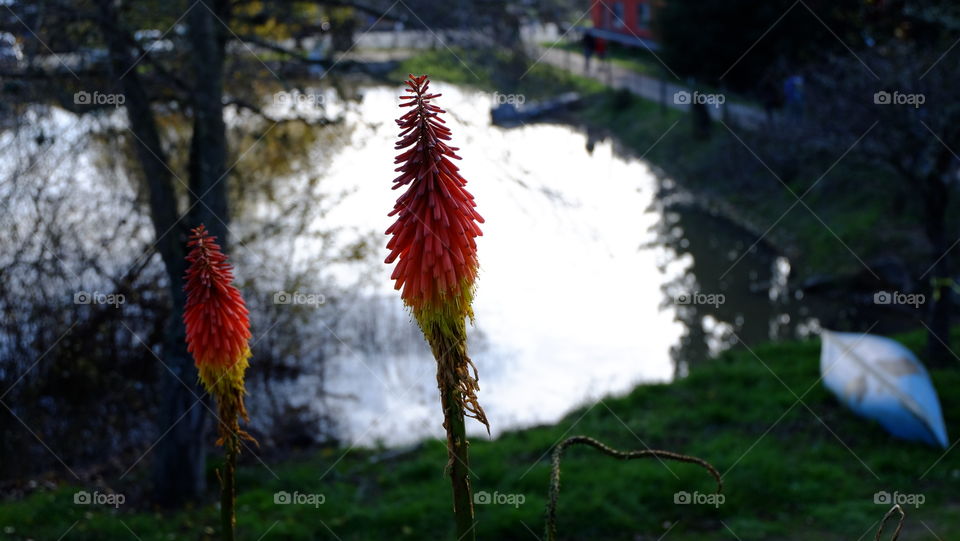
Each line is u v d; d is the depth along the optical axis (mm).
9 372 11711
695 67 23281
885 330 17109
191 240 3795
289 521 9688
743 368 14367
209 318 3729
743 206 23203
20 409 11773
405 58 16844
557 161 25156
